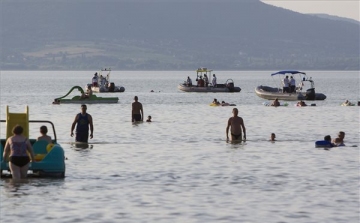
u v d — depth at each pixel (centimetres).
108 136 11056
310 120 14625
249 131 12150
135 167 7906
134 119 13800
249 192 6575
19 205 5981
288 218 5659
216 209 5928
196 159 8544
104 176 7312
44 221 5512
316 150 9438
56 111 17112
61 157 7162
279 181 7100
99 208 5928
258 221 5572
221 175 7431
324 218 5662
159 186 6825
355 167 7956
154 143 10212
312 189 6712
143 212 5816
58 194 6412
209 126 13000
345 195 6450
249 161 8406
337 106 19850
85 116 9994
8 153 7056
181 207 5988
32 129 12081
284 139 10850
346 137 11269
